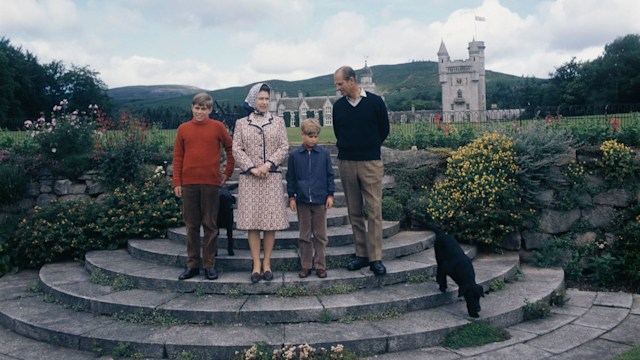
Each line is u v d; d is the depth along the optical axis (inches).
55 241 264.5
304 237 197.3
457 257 186.2
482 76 2423.7
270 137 192.1
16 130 401.1
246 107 223.8
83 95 2292.1
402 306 186.2
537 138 291.4
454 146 353.1
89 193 319.0
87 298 194.5
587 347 165.0
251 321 175.9
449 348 165.0
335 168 346.9
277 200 191.8
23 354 165.6
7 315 192.4
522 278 237.0
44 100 2098.9
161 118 454.9
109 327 175.9
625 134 291.3
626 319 193.5
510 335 174.7
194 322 177.3
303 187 192.7
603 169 273.1
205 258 200.4
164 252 232.4
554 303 210.7
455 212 268.2
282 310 175.8
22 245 268.1
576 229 271.6
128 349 161.5
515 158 280.5
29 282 246.5
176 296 194.2
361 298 187.8
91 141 344.5
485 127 367.9
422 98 3929.6
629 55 1995.6
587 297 222.5
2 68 1581.0
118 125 369.4
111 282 214.5
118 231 267.7
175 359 157.6
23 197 313.7
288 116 2123.5
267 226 189.2
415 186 314.2
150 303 186.1
